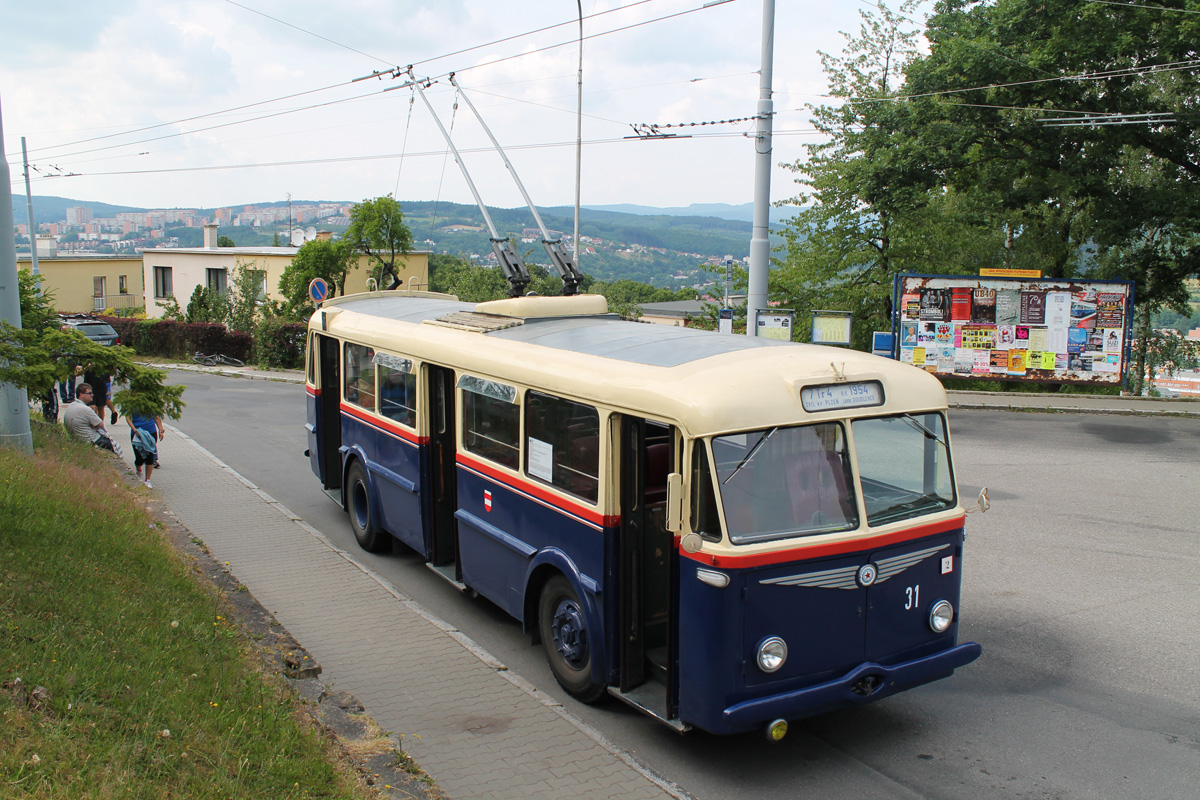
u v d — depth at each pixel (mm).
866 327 25766
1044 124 19812
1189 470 13070
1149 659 6941
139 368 8867
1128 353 19062
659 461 6234
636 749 5711
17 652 4949
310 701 5539
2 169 10312
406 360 8750
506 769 5281
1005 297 19219
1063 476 12742
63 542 6883
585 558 6066
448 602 8391
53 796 3695
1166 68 18797
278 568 9148
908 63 21828
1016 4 19484
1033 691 6480
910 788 5254
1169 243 23750
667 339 6609
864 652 5434
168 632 5824
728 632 5023
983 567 9078
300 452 15484
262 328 29609
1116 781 5285
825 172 25047
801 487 5266
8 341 8367
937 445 5820
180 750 4375
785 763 5555
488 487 7383
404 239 31578
